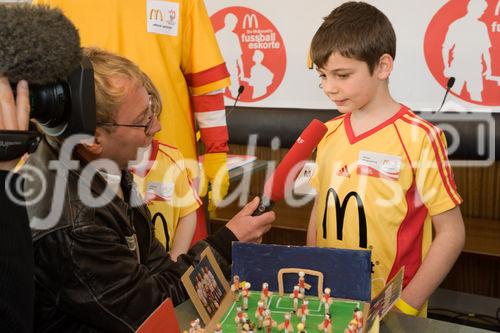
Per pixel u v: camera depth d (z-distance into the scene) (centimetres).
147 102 100
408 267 136
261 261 100
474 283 263
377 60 129
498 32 224
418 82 241
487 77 230
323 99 260
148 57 182
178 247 161
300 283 97
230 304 99
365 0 243
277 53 265
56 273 85
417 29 237
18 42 63
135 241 104
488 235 239
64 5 178
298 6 256
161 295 96
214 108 195
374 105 137
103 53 101
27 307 71
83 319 89
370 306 92
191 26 188
